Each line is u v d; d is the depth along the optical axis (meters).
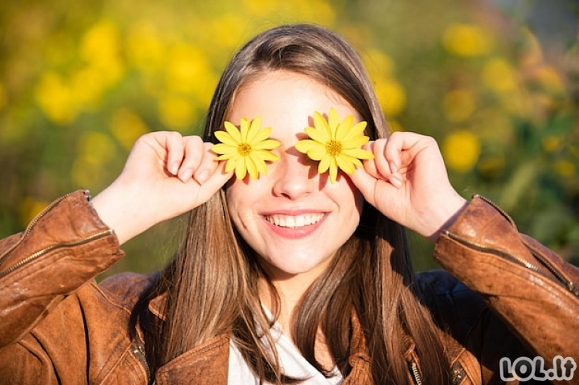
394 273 2.52
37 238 2.17
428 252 4.50
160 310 2.52
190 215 2.58
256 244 2.41
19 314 2.15
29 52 5.54
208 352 2.43
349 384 2.40
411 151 2.32
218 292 2.50
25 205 5.05
